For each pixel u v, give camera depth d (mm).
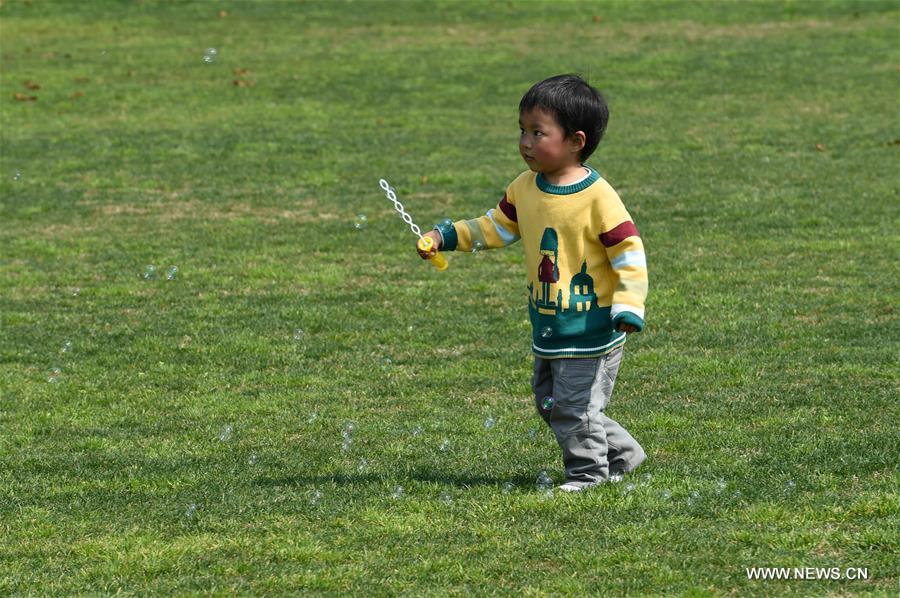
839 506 16188
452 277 33250
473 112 59812
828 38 75625
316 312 29703
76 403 23266
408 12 85938
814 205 40469
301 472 18781
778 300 29672
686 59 70688
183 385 24359
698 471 17969
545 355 16484
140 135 54906
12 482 18625
